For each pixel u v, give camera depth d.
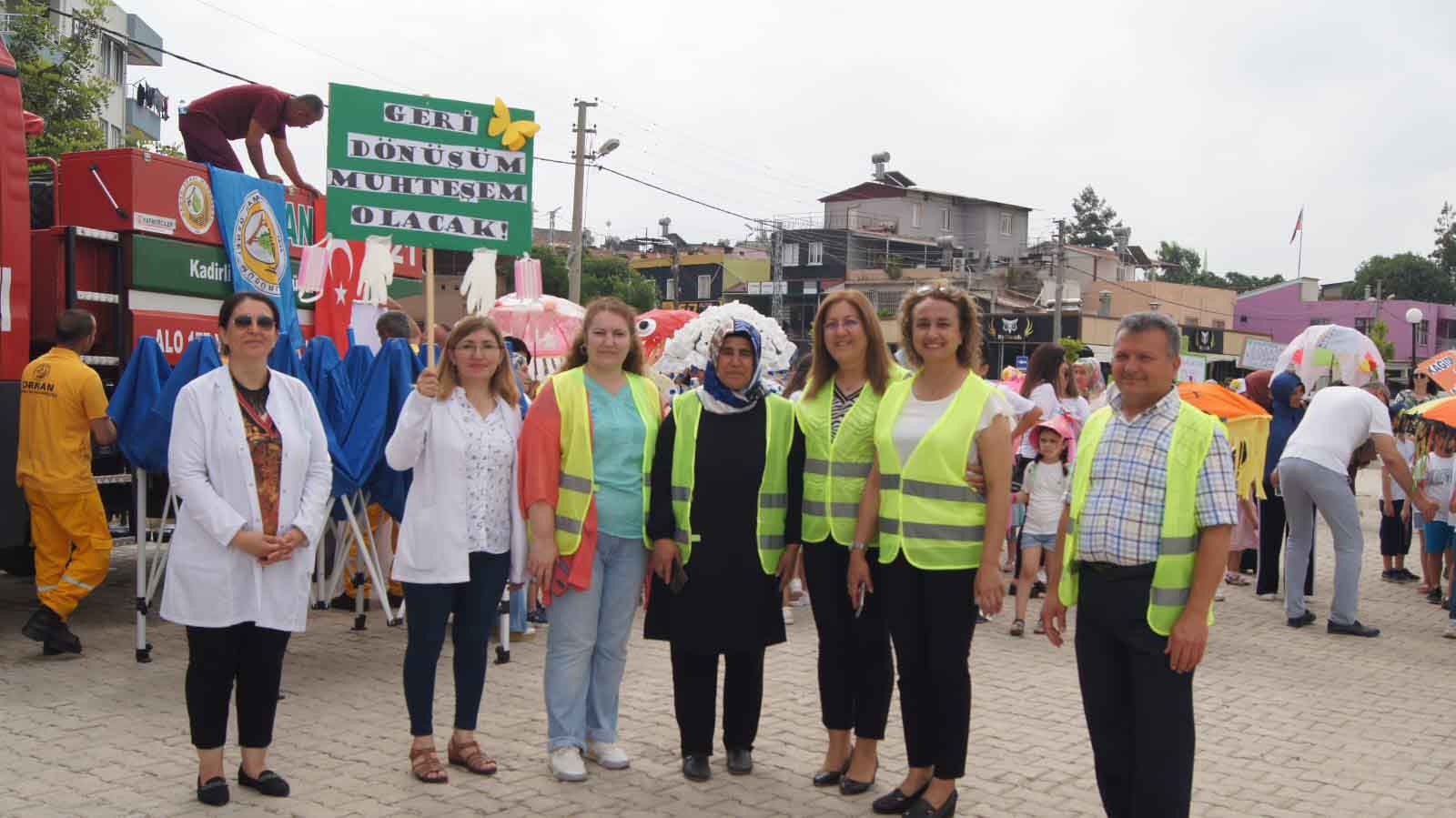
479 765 5.01
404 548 4.94
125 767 4.98
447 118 6.46
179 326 7.70
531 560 5.00
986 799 4.88
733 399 4.99
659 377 7.70
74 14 18.89
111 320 7.36
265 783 4.68
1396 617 9.30
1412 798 5.05
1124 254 64.94
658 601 5.12
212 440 4.54
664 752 5.42
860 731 4.92
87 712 5.75
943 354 4.62
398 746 5.37
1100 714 4.04
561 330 11.61
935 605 4.59
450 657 7.08
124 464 7.50
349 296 9.55
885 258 55.25
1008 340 46.53
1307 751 5.71
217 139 8.87
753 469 4.97
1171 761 3.84
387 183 6.33
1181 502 3.84
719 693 6.68
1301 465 8.57
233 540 4.46
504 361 5.19
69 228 7.05
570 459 5.02
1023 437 8.39
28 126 8.02
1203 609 3.80
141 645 6.71
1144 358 3.90
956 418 4.59
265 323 4.62
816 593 5.01
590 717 5.22
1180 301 56.03
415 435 4.91
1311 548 9.40
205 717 4.53
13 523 6.90
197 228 7.80
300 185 9.18
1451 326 64.69
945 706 4.57
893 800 4.70
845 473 4.95
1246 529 10.50
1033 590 9.82
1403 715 6.41
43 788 4.70
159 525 7.61
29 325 7.03
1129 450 3.96
